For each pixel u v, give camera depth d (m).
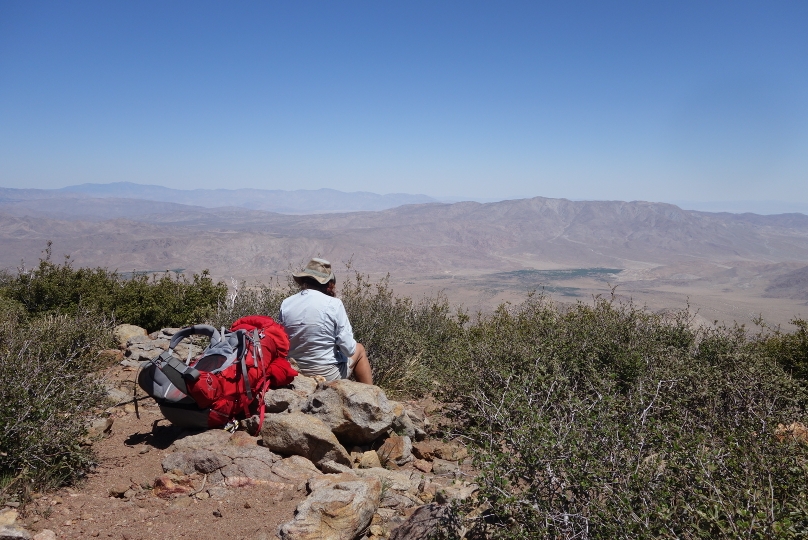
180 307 10.52
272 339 4.93
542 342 6.43
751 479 2.81
